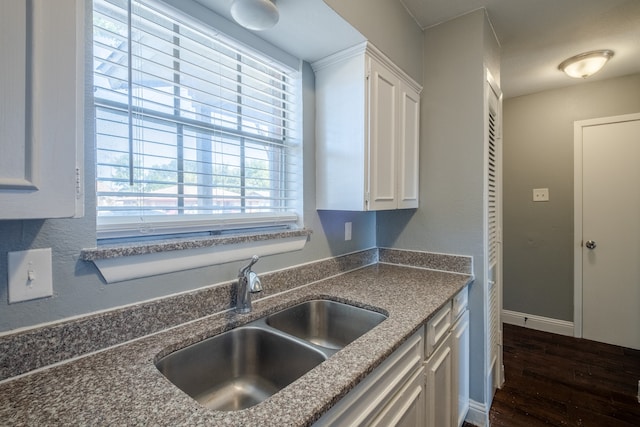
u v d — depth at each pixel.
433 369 1.27
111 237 0.97
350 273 1.82
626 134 2.64
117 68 0.97
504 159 3.19
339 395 0.70
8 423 0.60
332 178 1.56
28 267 0.76
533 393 2.03
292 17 1.23
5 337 0.73
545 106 2.97
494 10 1.77
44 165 0.54
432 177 1.93
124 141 0.99
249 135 1.38
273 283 1.39
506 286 3.20
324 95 1.58
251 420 0.61
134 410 0.64
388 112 1.60
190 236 1.19
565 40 2.11
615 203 2.70
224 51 1.27
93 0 0.89
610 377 2.20
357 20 1.33
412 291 1.46
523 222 3.10
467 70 1.80
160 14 1.04
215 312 1.15
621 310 2.69
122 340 0.91
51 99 0.55
